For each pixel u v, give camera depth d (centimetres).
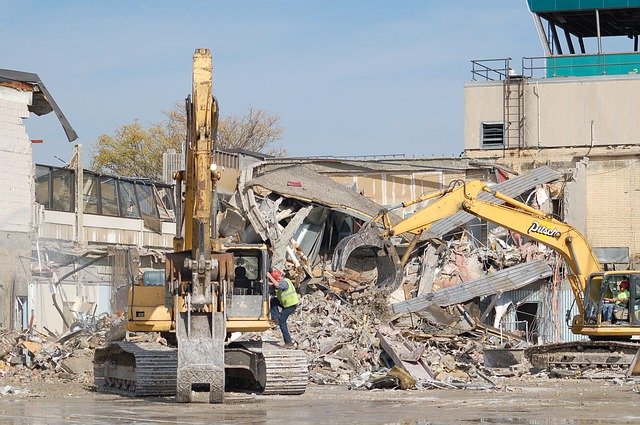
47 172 5972
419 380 3828
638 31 8281
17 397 3194
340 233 6956
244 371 3469
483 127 7938
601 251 7412
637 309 4550
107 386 3603
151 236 6988
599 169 7681
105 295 5619
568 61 7938
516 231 4778
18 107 5284
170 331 3278
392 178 7812
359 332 4744
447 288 6069
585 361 4472
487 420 2530
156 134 12975
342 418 2553
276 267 5997
